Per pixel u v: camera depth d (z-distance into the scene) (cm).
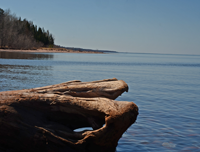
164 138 572
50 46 16462
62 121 480
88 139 426
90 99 461
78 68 3244
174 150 501
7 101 440
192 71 3531
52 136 424
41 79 1762
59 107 458
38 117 450
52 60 5009
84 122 498
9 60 4059
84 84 535
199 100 1126
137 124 684
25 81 1591
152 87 1603
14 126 419
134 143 539
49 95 462
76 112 462
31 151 432
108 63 5209
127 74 2639
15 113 428
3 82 1483
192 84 1855
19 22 11762
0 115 418
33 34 13988
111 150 470
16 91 480
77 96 505
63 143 427
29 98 453
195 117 779
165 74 2841
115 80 581
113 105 443
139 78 2247
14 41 10606
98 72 2731
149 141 552
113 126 432
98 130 426
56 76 2044
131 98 1152
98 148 442
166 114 816
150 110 878
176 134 603
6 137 425
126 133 606
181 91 1441
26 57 5434
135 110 459
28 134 423
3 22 10006
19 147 432
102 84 519
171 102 1062
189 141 554
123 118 432
